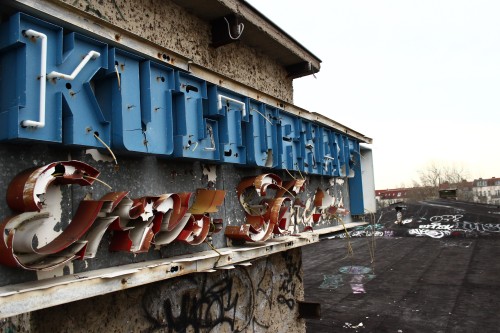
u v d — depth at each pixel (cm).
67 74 225
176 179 334
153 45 281
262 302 455
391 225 2634
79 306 251
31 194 200
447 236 2186
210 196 347
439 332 807
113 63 249
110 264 265
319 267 1605
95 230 240
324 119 572
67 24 223
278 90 538
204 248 357
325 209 604
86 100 237
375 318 911
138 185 295
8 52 212
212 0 361
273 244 415
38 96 207
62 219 237
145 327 297
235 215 409
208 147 346
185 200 311
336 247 2130
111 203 242
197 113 331
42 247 219
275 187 449
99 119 245
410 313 937
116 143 256
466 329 816
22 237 206
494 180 8625
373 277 1356
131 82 269
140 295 296
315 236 509
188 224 314
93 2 279
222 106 356
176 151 309
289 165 473
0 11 208
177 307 330
